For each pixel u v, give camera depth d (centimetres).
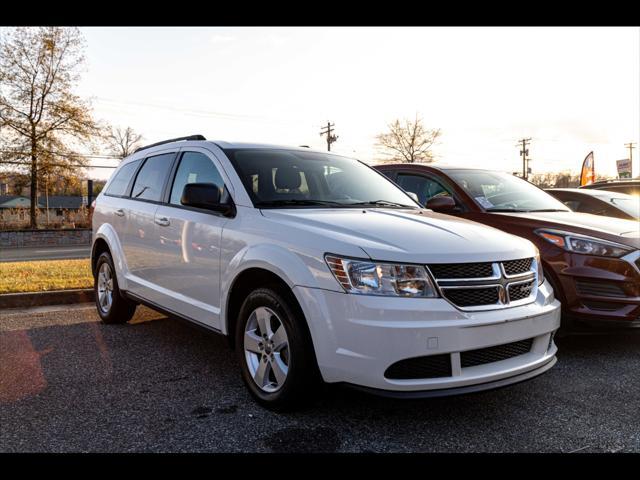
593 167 2055
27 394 343
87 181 3231
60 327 528
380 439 281
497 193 561
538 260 338
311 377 296
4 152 2978
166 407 322
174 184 442
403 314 265
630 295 420
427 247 287
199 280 380
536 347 313
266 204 356
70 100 3112
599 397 347
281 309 303
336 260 279
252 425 297
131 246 480
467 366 283
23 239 2498
